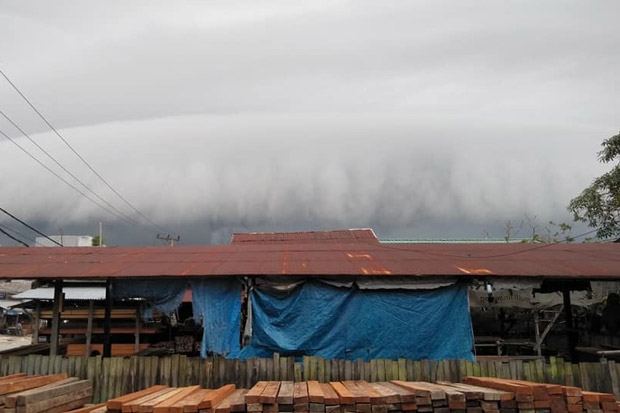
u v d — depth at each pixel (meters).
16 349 12.98
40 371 8.65
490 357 11.20
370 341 9.64
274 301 9.75
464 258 10.70
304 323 9.67
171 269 9.71
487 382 7.23
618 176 17.56
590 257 10.76
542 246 12.11
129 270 9.65
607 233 18.16
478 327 16.12
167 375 8.67
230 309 9.71
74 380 8.19
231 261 10.44
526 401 6.11
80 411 6.54
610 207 17.81
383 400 6.14
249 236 22.47
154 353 13.91
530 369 8.57
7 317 38.47
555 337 14.76
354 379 8.59
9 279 9.30
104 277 9.39
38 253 11.35
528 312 14.73
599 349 11.83
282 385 7.41
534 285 9.64
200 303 9.76
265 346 9.56
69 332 16.95
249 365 8.71
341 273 9.37
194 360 8.72
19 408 6.13
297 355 9.60
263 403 6.00
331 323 9.68
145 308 14.86
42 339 18.62
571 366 8.53
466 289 9.85
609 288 11.70
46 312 17.73
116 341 17.44
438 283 9.73
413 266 9.94
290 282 9.76
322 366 8.66
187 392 7.27
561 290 12.21
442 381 8.46
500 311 15.36
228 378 8.66
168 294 9.91
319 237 21.97
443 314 9.73
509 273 9.41
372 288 9.70
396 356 9.62
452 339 9.67
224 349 9.52
